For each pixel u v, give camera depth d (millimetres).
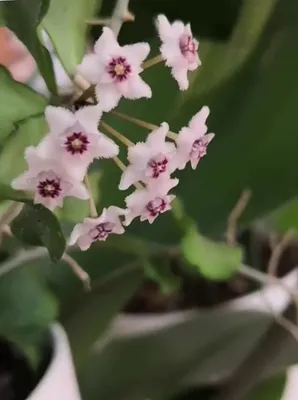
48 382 151
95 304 183
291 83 163
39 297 173
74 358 194
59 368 156
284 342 199
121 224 115
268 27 168
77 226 111
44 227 109
